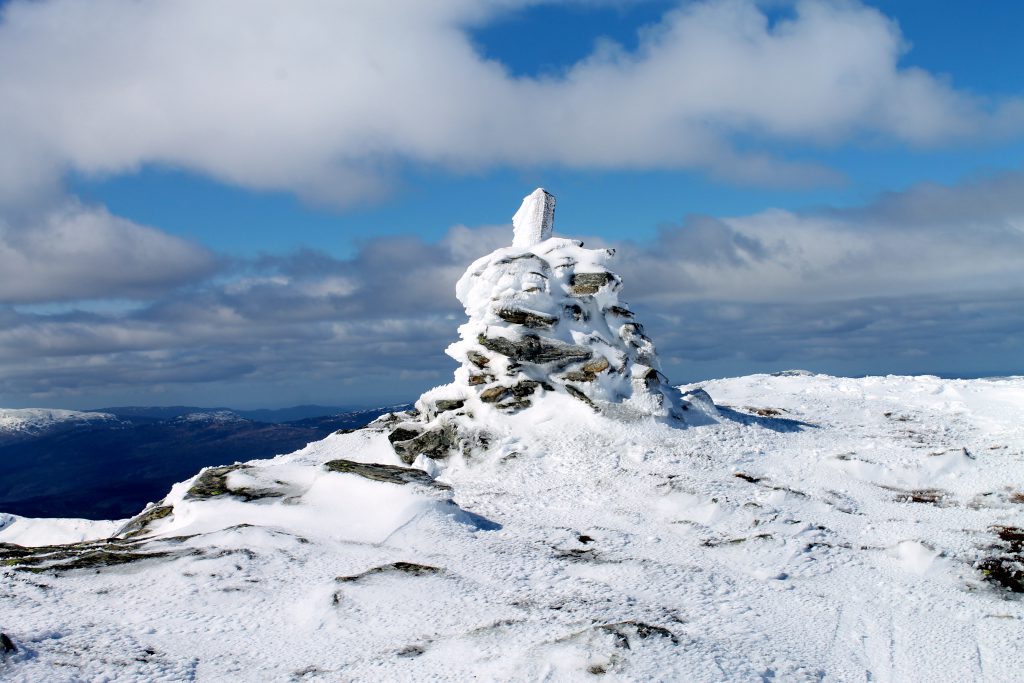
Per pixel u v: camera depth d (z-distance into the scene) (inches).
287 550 649.6
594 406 1011.9
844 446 983.0
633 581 597.9
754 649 475.5
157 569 604.7
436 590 571.5
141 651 468.8
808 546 669.3
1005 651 493.7
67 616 514.6
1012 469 860.0
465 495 847.1
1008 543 654.5
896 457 912.9
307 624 522.9
